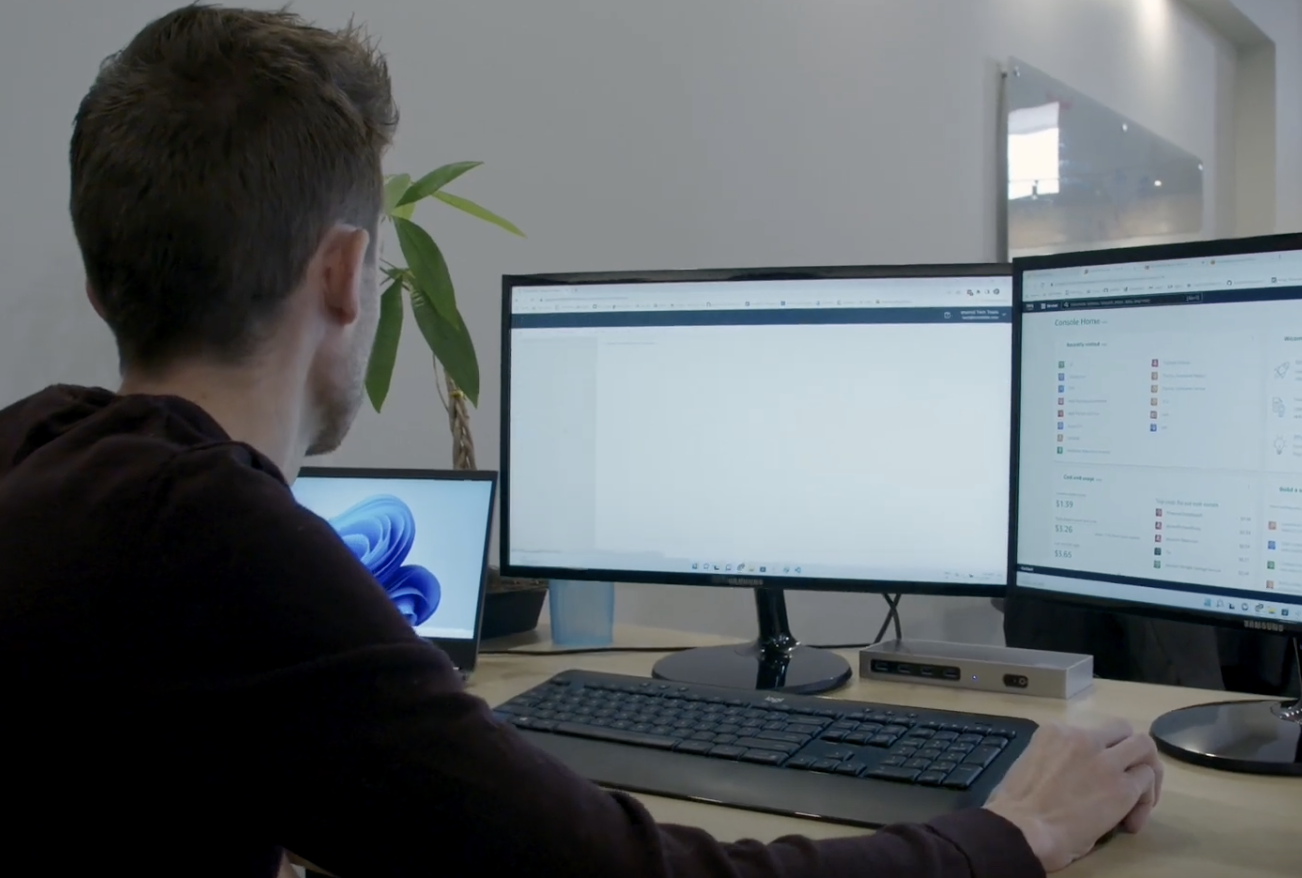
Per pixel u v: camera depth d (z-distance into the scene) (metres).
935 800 0.74
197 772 0.48
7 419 0.61
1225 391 0.90
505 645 1.33
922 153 2.75
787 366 1.14
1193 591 0.92
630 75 1.93
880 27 2.58
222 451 0.53
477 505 1.21
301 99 0.60
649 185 1.98
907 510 1.12
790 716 0.90
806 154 2.36
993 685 1.10
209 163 0.57
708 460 1.16
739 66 2.17
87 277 0.61
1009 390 1.08
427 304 1.32
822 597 2.36
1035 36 3.25
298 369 0.63
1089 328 0.98
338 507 1.22
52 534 0.49
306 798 0.48
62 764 0.48
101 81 0.61
